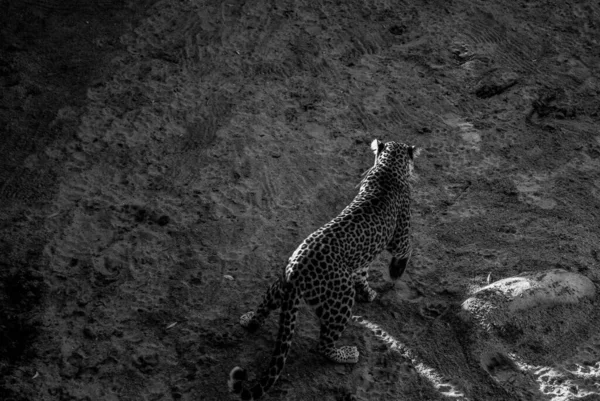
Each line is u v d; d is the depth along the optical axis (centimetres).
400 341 586
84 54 883
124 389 546
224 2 966
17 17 928
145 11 952
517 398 545
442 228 693
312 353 573
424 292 630
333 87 852
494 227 695
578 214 710
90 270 639
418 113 824
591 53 923
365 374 560
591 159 778
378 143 627
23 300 608
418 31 934
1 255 644
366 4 973
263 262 654
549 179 751
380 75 870
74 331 588
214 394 543
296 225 692
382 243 569
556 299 603
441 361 572
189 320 600
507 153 779
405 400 543
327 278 524
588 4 996
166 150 768
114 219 690
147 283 632
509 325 587
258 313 576
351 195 725
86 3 960
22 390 541
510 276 641
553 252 668
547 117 831
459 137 796
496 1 989
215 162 755
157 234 678
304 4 968
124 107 815
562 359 575
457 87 859
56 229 674
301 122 805
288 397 541
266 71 869
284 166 754
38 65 862
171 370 561
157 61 877
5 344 572
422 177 748
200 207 707
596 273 648
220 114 812
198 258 656
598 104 850
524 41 931
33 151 754
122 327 593
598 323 601
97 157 754
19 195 705
